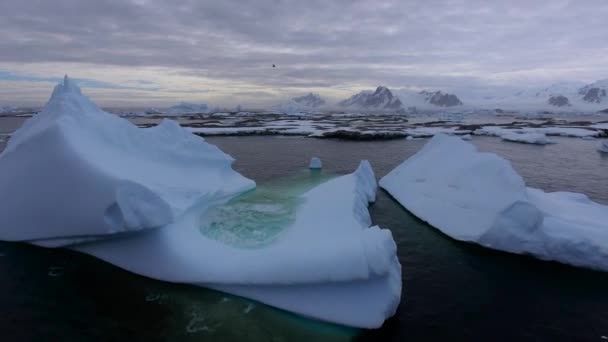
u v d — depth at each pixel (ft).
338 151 129.70
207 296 33.19
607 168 97.81
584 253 39.99
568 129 206.59
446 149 68.33
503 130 194.18
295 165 101.45
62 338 27.66
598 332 29.86
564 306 33.42
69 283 34.76
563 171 94.02
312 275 31.01
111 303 32.01
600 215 49.98
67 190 38.01
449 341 28.48
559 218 46.16
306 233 43.39
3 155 45.80
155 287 34.47
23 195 40.19
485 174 52.85
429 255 43.62
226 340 27.86
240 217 52.01
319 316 30.27
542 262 41.75
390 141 163.43
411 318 31.27
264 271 32.89
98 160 41.37
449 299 34.22
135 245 37.60
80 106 49.26
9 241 41.04
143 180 45.16
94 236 37.63
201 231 44.16
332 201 53.93
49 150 40.45
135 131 55.21
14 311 30.66
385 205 63.62
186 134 65.26
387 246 31.94
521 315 31.96
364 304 30.17
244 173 89.86
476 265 41.04
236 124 254.06
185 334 28.40
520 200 43.60
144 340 27.66
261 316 30.73
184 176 57.16
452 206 53.26
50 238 39.34
